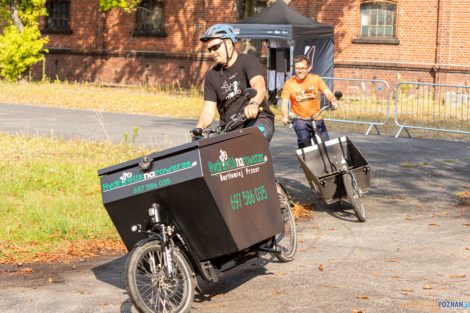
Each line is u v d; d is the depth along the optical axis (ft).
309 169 24.80
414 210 26.03
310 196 28.81
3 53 85.56
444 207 26.48
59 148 39.22
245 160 15.20
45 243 21.72
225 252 15.03
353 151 26.17
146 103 69.31
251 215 15.30
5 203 26.11
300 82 26.78
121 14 100.94
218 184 14.28
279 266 19.01
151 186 14.39
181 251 15.16
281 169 34.81
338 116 57.31
